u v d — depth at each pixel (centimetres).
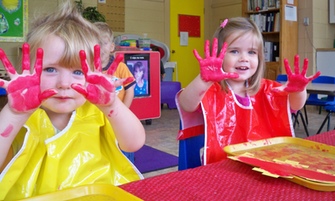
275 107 135
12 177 78
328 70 609
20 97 67
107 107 83
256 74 136
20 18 591
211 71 103
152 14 740
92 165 90
